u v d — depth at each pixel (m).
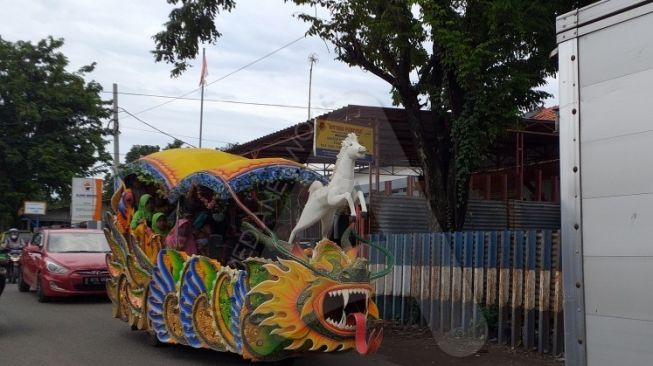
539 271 7.99
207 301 6.86
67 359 7.65
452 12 9.35
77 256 13.41
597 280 2.70
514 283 8.18
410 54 10.16
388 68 10.27
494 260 8.41
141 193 9.05
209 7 12.32
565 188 2.88
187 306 7.17
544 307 7.85
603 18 2.76
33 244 15.16
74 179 26.00
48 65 32.03
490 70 9.54
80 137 31.98
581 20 2.86
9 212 32.06
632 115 2.60
